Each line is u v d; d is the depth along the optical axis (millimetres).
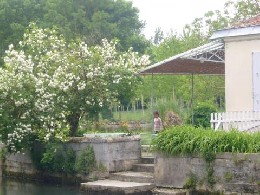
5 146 21828
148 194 17234
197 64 22422
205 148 15867
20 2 52625
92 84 21250
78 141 20250
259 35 18609
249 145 15289
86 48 21578
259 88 18734
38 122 21031
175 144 16797
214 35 19781
